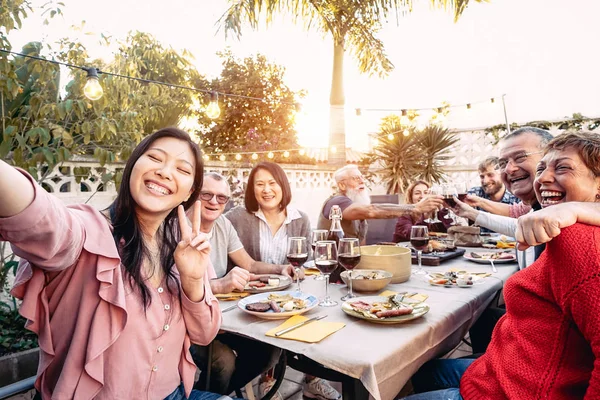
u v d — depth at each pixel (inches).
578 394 35.8
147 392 41.8
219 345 73.7
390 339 47.1
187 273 43.4
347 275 68.7
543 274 37.5
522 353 38.7
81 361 36.7
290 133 363.3
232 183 223.3
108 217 44.9
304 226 100.9
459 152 348.2
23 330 113.0
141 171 41.7
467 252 104.8
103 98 122.9
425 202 92.9
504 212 102.4
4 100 115.8
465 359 58.8
